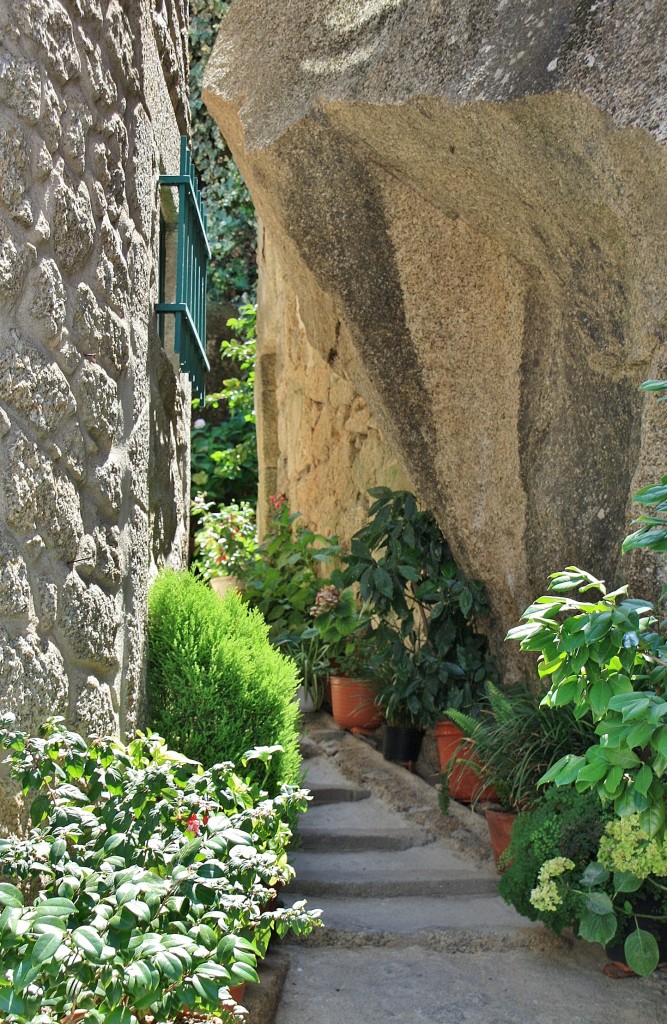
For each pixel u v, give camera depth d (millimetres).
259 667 3805
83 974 1923
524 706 4422
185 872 2152
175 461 5270
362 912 4250
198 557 11023
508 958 3879
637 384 3887
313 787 5426
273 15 4992
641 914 3520
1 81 2625
